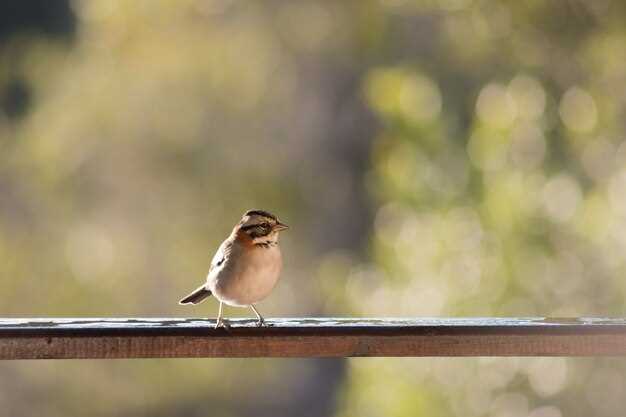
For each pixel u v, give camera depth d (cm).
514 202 1380
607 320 854
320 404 2416
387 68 1916
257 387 2347
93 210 2320
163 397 2198
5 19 2709
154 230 2297
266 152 2377
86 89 2353
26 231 2327
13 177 2377
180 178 2316
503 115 1457
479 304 1375
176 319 859
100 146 2330
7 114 2623
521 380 1338
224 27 2325
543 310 1348
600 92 1459
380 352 771
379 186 1714
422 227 1467
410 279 1457
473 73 1764
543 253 1360
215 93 2330
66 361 2142
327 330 770
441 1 1596
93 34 2405
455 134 1599
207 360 2245
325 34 2214
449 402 1375
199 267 2278
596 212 1334
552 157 1442
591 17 1465
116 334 756
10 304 2233
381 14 1966
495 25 1519
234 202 2327
